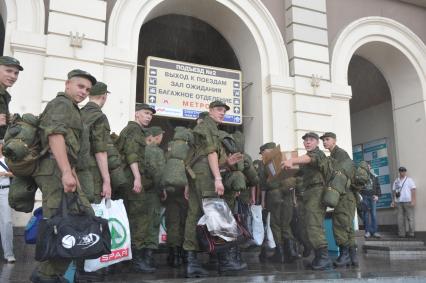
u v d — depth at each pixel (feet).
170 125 29.81
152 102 25.86
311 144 17.56
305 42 29.63
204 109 27.35
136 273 15.40
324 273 14.65
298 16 29.76
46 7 23.21
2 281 12.83
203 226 13.62
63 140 9.85
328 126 29.27
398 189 34.14
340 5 32.50
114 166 14.34
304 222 18.70
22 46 21.79
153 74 26.17
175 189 14.48
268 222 20.62
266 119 28.22
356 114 44.60
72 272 12.24
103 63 23.50
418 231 33.30
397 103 36.45
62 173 9.62
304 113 28.66
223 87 28.14
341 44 31.63
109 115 23.31
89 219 9.86
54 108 10.13
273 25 29.43
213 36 31.89
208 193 13.97
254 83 29.30
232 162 14.51
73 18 23.11
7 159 10.01
